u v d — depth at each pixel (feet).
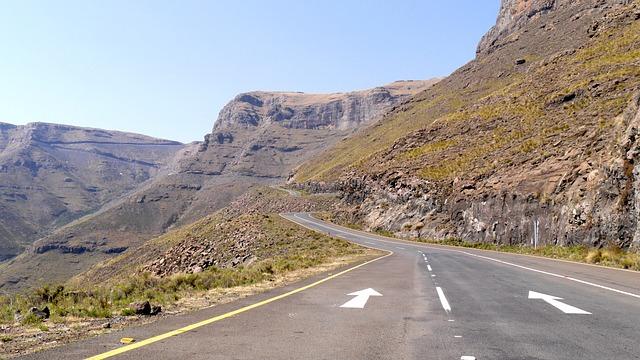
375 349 22.45
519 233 141.69
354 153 524.11
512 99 267.80
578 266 76.02
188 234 358.84
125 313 33.12
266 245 190.49
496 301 38.55
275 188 562.66
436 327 27.89
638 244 86.53
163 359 20.34
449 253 124.36
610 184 101.09
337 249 147.84
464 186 188.75
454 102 424.87
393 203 247.91
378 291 45.47
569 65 257.34
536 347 22.89
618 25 270.67
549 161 151.43
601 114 166.40
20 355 21.03
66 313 33.71
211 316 31.68
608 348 22.67
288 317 31.24
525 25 568.41
